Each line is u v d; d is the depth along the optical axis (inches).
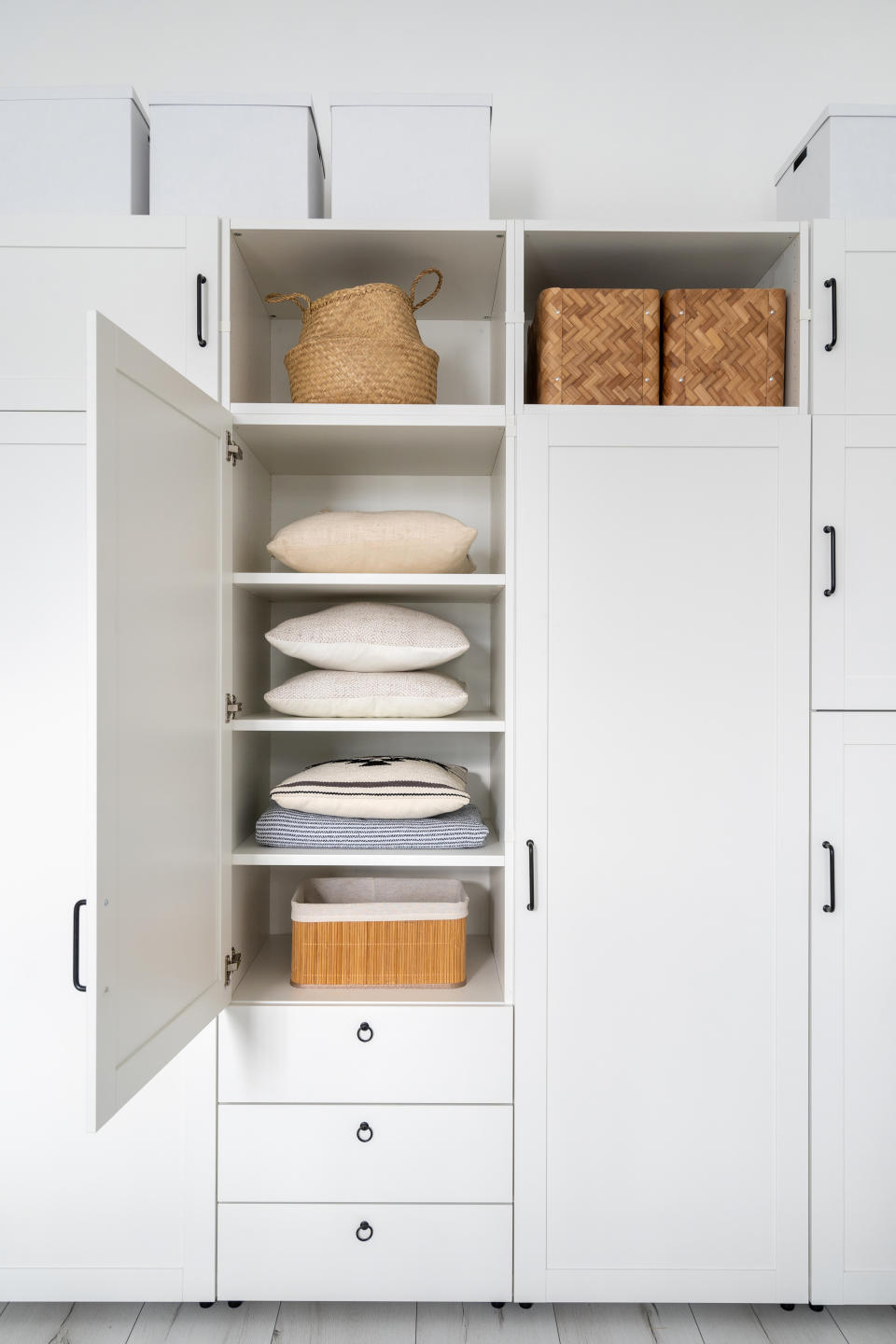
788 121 86.7
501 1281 64.8
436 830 68.4
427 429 67.3
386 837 68.2
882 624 66.4
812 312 66.3
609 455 65.9
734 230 66.2
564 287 77.7
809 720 66.3
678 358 67.8
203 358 65.4
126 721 48.0
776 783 66.1
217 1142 64.5
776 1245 65.4
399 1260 64.5
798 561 66.1
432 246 69.2
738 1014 65.8
